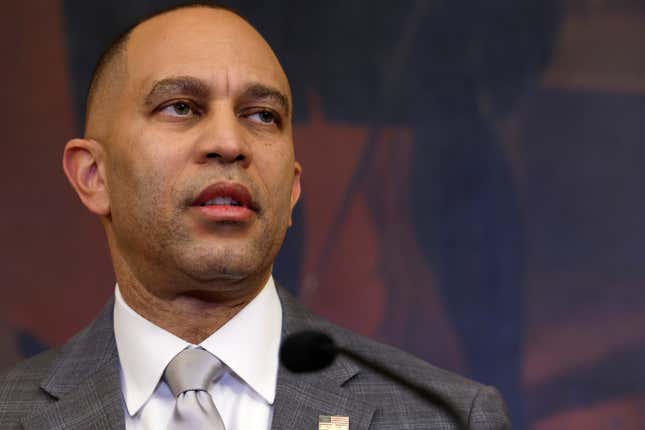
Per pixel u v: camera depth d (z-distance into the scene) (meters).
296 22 12.20
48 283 11.61
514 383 11.83
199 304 6.20
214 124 5.96
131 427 6.06
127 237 6.20
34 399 6.22
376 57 12.19
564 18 12.25
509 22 12.24
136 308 6.32
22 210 11.65
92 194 6.58
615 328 11.89
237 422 6.01
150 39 6.34
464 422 4.95
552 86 12.17
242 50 6.27
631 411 11.80
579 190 12.05
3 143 11.69
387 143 12.09
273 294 6.49
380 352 6.55
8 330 11.49
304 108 12.09
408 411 6.17
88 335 6.55
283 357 4.98
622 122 12.14
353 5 12.23
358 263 11.97
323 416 6.01
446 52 12.20
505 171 12.06
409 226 12.02
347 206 12.02
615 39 12.23
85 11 11.97
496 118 12.13
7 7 11.84
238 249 5.88
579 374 11.84
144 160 6.01
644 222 12.01
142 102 6.14
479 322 11.90
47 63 11.85
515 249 11.97
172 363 6.09
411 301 11.94
